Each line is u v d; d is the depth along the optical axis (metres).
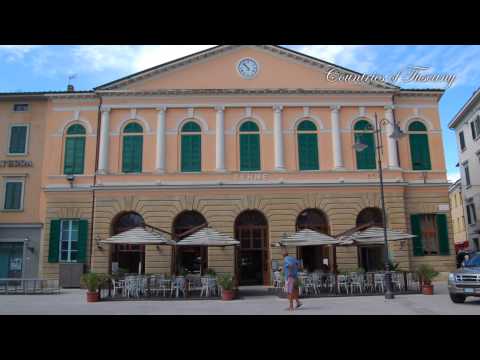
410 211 27.23
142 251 26.03
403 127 28.30
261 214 26.72
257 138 27.55
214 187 26.41
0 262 27.17
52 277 25.89
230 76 28.16
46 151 28.06
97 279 19.06
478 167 38.06
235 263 25.89
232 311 15.26
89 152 27.52
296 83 28.23
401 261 26.00
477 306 15.84
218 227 26.08
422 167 27.83
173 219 26.25
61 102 28.31
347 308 15.70
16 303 18.12
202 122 27.59
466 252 34.31
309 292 20.86
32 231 27.28
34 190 27.77
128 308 16.33
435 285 24.75
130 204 26.31
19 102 28.78
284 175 26.89
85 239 26.20
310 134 27.75
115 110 27.80
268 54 28.56
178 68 28.20
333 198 26.61
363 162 27.47
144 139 27.44
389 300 18.16
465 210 42.41
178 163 27.08
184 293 19.98
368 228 22.34
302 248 26.41
